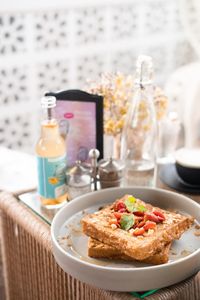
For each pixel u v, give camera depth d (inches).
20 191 47.9
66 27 89.0
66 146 47.9
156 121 48.6
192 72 91.4
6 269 50.3
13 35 84.0
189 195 46.5
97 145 47.1
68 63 91.7
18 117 89.4
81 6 88.8
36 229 42.3
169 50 103.3
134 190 44.0
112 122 50.0
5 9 81.5
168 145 56.4
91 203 43.5
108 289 34.8
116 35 95.6
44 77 89.8
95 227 37.9
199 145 87.6
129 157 48.6
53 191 44.3
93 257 37.4
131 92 50.6
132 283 34.3
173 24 101.3
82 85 94.9
